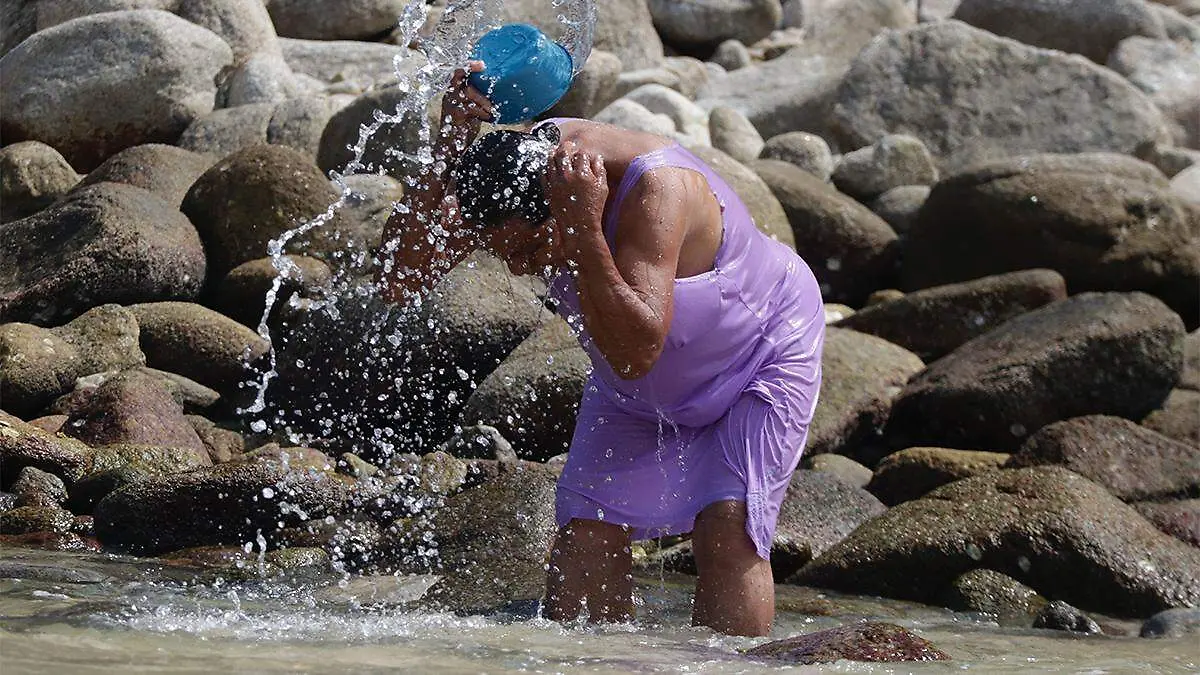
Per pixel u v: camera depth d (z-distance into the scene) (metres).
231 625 14.71
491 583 18.75
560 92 15.88
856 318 33.66
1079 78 48.22
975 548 20.61
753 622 15.36
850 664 14.09
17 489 22.06
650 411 15.89
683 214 14.79
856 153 43.41
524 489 21.77
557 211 14.17
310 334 26.92
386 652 13.63
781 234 37.41
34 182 32.56
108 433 23.86
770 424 15.66
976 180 37.81
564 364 26.12
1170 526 23.69
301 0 44.47
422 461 23.14
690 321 15.17
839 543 21.64
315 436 26.16
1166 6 62.62
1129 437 25.94
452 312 26.72
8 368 25.27
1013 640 17.55
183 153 33.28
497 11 17.09
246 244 30.02
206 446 24.86
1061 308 30.75
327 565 20.22
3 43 39.62
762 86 50.00
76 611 15.05
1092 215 36.75
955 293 33.28
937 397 28.98
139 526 21.03
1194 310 36.81
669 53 54.66
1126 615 20.00
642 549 21.75
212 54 37.69
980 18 56.28
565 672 13.21
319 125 35.94
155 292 28.81
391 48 43.31
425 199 15.82
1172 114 52.41
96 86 36.31
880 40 49.12
